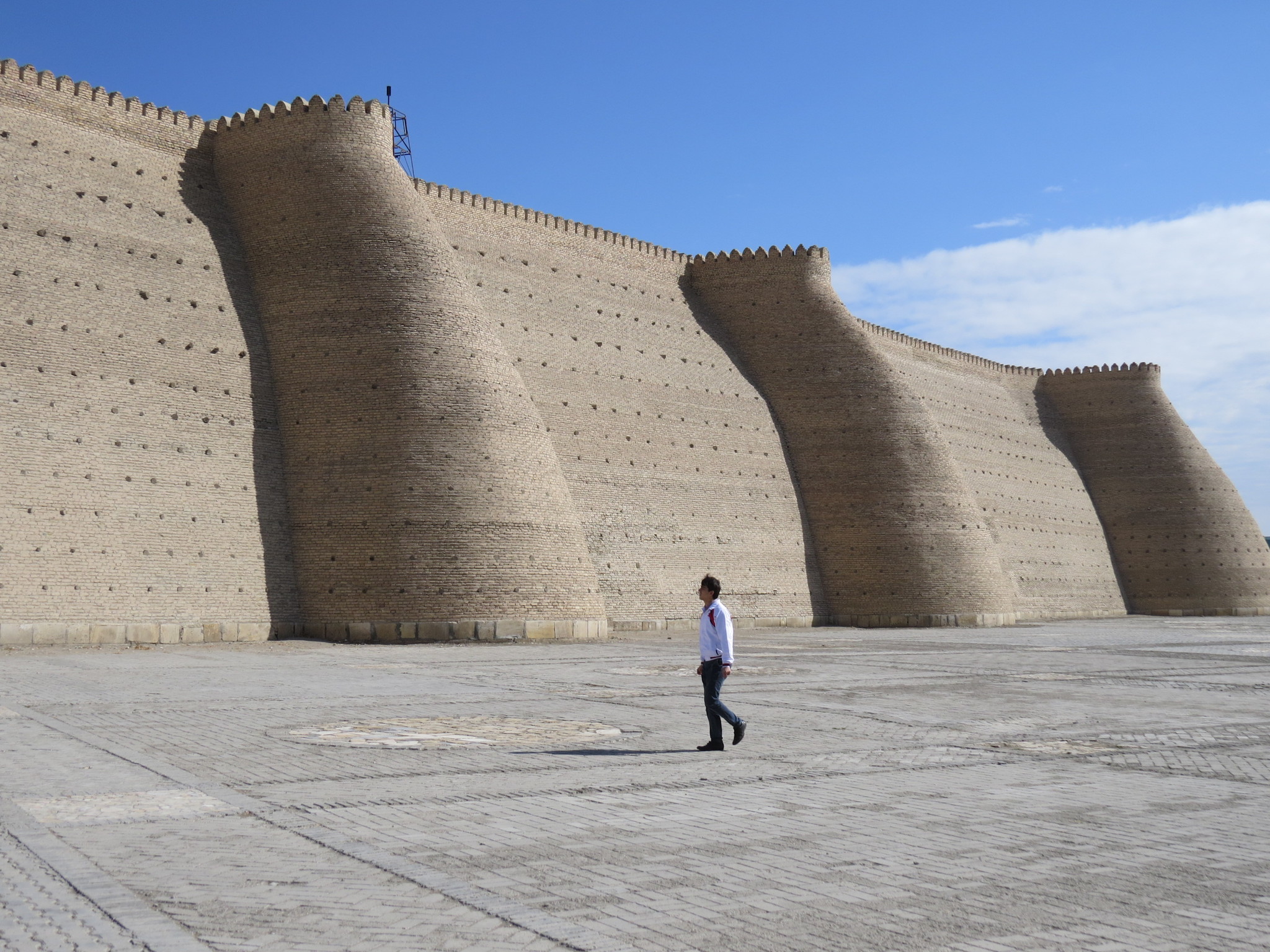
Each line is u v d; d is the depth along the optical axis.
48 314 30.78
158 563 31.22
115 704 14.93
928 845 7.65
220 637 31.83
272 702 15.58
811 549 49.19
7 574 28.19
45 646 28.44
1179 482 66.75
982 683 19.88
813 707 15.72
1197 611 65.12
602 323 45.75
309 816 8.23
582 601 35.59
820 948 5.61
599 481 42.75
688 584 44.31
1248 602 65.31
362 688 17.95
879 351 50.28
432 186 41.53
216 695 16.47
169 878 6.59
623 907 6.22
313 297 35.31
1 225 30.73
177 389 33.09
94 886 6.36
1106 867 7.14
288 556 34.12
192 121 37.19
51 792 8.87
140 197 34.62
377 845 7.43
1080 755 11.64
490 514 33.88
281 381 35.28
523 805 8.78
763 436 49.34
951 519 48.69
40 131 32.78
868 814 8.60
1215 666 24.42
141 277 33.47
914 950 5.59
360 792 9.12
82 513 29.97
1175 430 67.81
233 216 37.03
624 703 16.16
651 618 42.53
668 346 47.97
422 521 33.38
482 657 26.47
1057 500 65.44
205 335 34.28
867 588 48.16
